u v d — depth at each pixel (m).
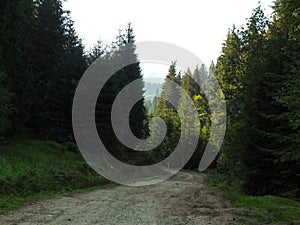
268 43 16.80
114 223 9.23
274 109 15.57
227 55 29.62
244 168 16.84
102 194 16.31
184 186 23.08
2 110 18.72
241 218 10.25
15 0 22.62
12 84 23.42
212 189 20.88
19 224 8.59
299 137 12.34
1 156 18.59
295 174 14.63
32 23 31.36
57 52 33.72
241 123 17.88
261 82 16.20
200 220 9.95
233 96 25.80
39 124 29.39
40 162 21.03
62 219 9.44
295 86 11.59
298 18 11.09
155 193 17.78
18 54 23.66
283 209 11.40
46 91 30.03
